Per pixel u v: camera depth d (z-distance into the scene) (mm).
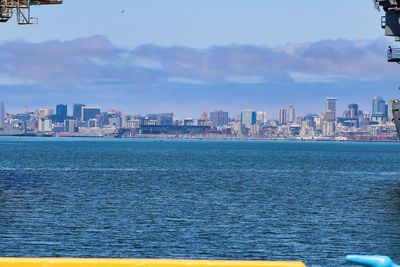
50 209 92688
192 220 81812
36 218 81938
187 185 145000
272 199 113125
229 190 132000
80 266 16766
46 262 16828
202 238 66750
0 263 16672
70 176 173125
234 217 85562
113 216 85250
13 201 103500
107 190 128125
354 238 67938
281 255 57812
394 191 134875
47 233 69188
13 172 189875
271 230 73312
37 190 126375
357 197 119438
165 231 71562
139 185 143250
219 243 63812
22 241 63812
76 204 100188
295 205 103000
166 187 138250
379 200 113438
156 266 16828
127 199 109688
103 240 64938
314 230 73812
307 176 188250
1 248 59656
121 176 176000
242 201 108625
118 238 66250
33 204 99250
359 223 80562
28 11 105562
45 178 164250
